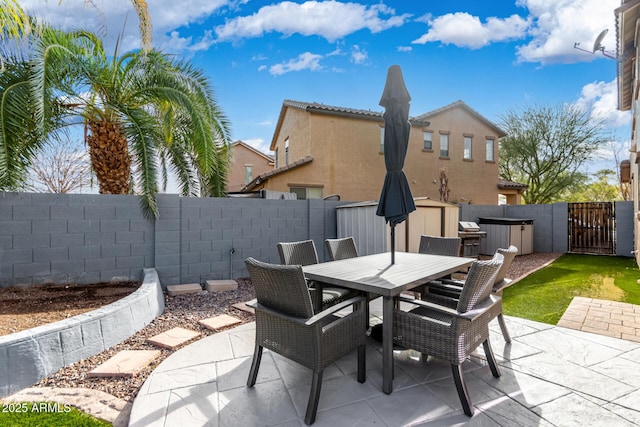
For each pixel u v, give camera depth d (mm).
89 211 4695
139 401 2289
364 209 6535
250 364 2861
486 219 9703
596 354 2973
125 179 5355
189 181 6512
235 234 6051
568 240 9750
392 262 3490
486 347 2625
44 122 3904
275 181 12172
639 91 6441
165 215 5266
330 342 2229
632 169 9148
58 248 4500
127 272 4977
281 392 2439
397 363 2893
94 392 2410
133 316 3475
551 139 17344
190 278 5570
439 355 2270
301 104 13492
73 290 4375
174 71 5309
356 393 2426
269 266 2256
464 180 15703
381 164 13688
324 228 7246
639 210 6906
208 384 2535
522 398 2326
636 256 7613
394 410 2217
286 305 2262
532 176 18328
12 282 4238
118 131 5164
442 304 3244
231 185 21969
